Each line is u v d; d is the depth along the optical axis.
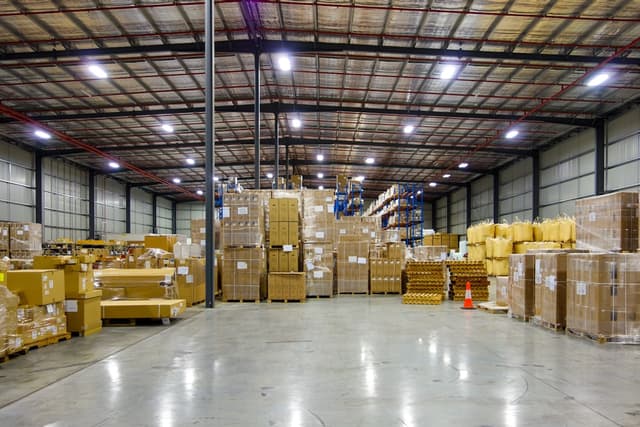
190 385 3.79
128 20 10.38
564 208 19.66
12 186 19.62
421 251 15.11
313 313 8.02
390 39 11.46
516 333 6.05
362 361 4.55
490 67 12.68
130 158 23.77
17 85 13.64
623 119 15.60
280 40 11.58
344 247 11.25
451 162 25.95
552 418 3.04
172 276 7.99
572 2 9.41
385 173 29.72
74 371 4.25
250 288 9.67
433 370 4.21
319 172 30.08
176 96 15.24
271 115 17.36
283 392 3.60
